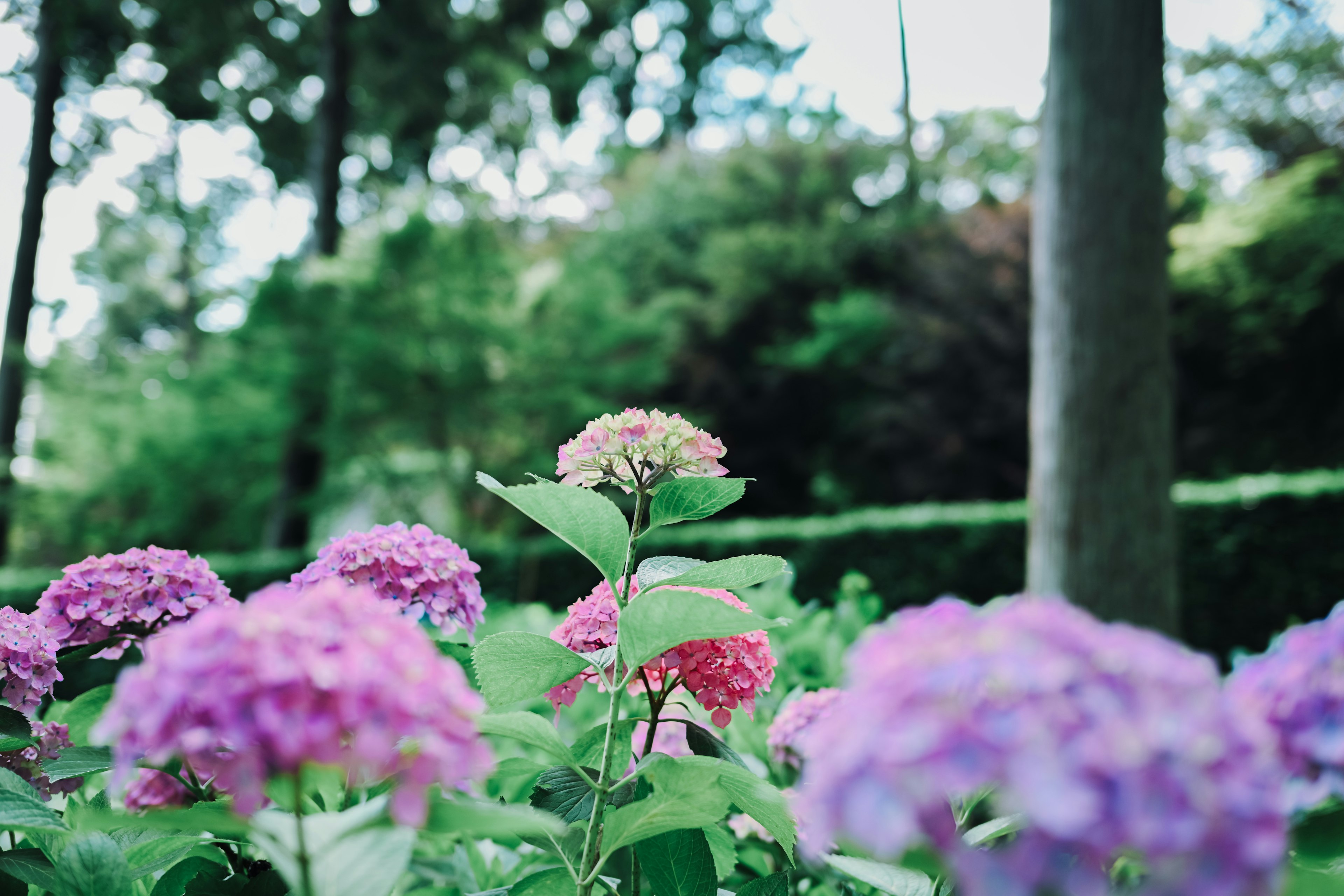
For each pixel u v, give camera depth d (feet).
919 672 2.03
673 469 4.57
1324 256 41.22
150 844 3.52
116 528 40.32
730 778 3.57
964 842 3.13
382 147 53.16
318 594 2.56
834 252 58.70
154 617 4.59
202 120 49.01
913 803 1.89
